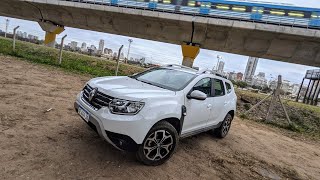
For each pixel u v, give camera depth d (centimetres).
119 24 3838
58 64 1516
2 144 389
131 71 2170
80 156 406
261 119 1290
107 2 3566
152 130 403
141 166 419
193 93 472
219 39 3284
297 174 572
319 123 1494
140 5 3394
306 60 2942
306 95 4231
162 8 3284
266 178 511
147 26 3650
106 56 5125
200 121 542
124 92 402
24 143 408
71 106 686
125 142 377
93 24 4066
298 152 777
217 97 608
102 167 389
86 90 454
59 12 4138
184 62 3550
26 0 3966
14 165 342
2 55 1429
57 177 338
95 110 396
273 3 2819
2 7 4591
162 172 421
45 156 383
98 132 387
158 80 530
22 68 1138
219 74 661
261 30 2802
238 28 2908
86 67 1744
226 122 691
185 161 491
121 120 371
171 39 3688
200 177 442
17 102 613
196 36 3391
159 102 414
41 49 2261
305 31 2616
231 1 2984
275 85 1302
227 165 529
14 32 1622
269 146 766
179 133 464
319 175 601
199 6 3116
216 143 654
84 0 3700
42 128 484
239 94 1845
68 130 500
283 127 1211
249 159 598
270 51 3086
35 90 780
